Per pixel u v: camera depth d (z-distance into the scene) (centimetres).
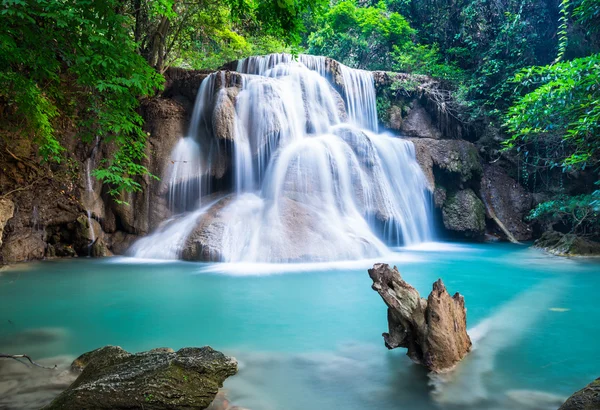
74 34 611
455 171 1659
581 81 1111
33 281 830
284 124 1390
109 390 290
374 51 2436
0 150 1055
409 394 345
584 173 1650
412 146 1617
